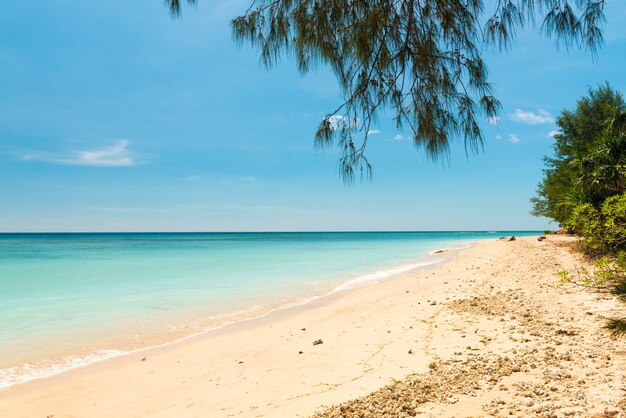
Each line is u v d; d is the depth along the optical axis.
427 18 3.66
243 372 6.65
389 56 3.63
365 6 3.54
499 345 6.65
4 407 5.68
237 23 3.74
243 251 46.34
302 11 3.63
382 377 5.70
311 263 29.19
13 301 14.15
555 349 6.08
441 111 3.77
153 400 5.75
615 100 26.14
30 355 8.11
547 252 21.88
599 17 3.28
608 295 9.49
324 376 6.04
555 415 3.88
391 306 11.42
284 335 9.09
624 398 4.07
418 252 42.38
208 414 5.05
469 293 12.10
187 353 8.04
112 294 15.56
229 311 12.36
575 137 26.98
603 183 12.45
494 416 4.06
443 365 5.90
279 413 4.81
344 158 3.87
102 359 7.83
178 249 52.69
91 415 5.37
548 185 28.12
